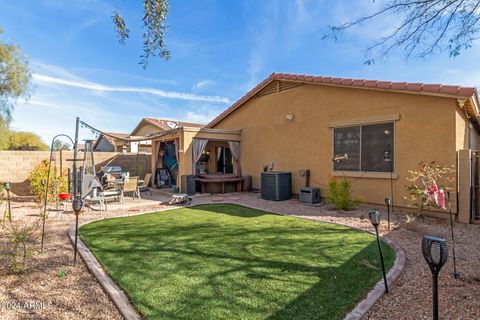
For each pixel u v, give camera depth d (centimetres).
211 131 1248
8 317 266
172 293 310
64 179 1017
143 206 915
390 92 799
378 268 374
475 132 1011
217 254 435
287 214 759
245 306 282
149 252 445
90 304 292
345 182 833
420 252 445
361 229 586
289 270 371
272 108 1180
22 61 1272
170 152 1440
